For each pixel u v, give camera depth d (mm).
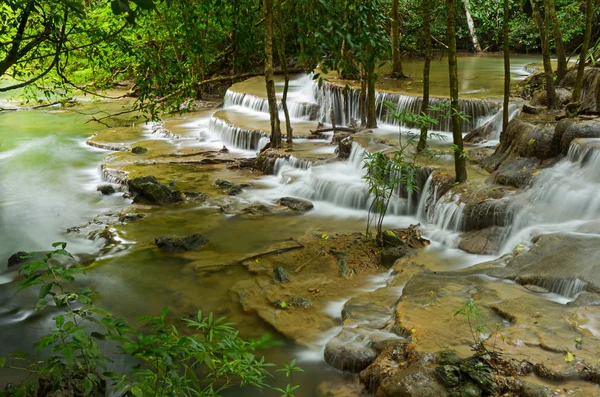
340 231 10227
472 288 7078
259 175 13703
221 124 16969
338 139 14320
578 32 20453
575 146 9148
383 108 15688
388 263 8859
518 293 6871
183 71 10148
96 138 17875
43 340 3742
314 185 12055
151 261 9328
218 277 8719
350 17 5949
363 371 5957
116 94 25094
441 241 9344
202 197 12133
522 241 8258
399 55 18531
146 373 3953
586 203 8422
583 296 6523
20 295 8281
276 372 6344
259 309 7688
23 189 13484
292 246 9625
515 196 9188
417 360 5668
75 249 10031
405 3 24625
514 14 26781
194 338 3576
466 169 10812
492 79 18172
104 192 13125
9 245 10188
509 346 5652
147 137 18047
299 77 22391
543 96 13016
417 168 10398
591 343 5602
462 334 6027
